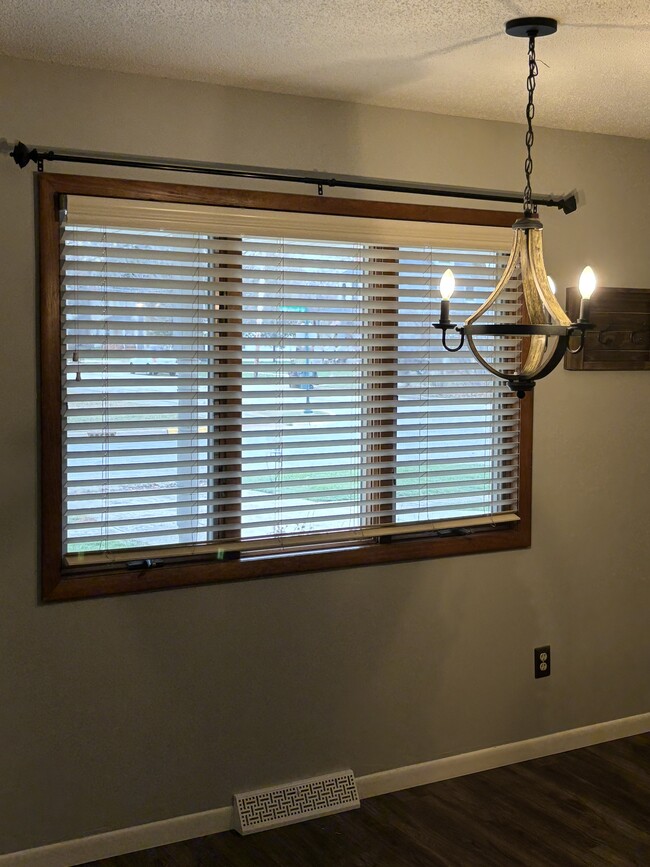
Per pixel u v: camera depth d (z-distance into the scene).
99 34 2.55
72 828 2.97
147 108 2.93
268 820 3.19
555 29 2.50
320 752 3.35
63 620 2.92
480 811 3.30
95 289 2.91
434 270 3.42
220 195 3.02
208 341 3.04
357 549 3.36
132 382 2.95
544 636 3.78
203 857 2.99
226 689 3.17
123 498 3.02
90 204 2.81
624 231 3.83
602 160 3.76
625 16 2.41
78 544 2.97
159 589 3.04
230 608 3.17
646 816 3.25
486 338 3.52
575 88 3.09
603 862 2.94
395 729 3.48
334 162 3.24
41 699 2.90
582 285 2.11
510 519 3.64
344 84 3.04
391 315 3.35
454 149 3.46
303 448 3.29
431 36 2.58
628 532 3.95
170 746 3.09
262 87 3.06
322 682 3.34
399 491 3.47
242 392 3.12
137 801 3.05
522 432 3.65
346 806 3.31
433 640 3.54
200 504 3.09
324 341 3.25
